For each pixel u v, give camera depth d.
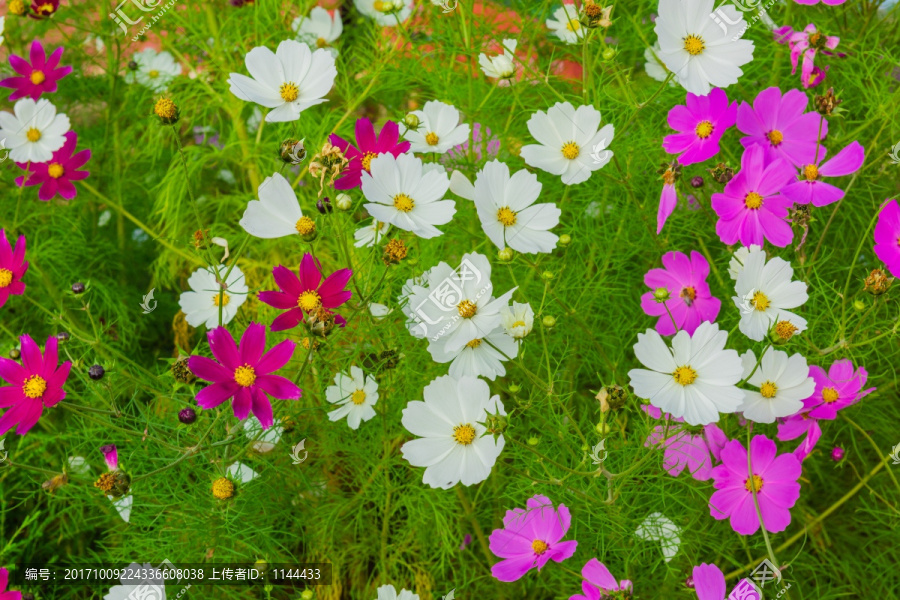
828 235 1.60
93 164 1.82
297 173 1.70
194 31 1.72
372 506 1.65
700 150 1.45
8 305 1.72
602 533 1.44
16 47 1.83
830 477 1.56
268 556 1.51
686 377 1.31
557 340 1.54
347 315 1.43
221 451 1.45
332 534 1.55
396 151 1.39
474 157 1.58
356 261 1.51
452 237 1.57
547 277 1.38
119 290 1.76
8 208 1.74
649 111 1.61
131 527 1.53
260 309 1.64
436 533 1.56
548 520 1.39
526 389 1.54
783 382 1.35
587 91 1.42
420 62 1.62
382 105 1.75
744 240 1.43
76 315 1.72
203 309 1.52
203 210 1.77
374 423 1.55
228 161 1.84
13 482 1.63
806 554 1.52
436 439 1.32
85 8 1.78
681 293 1.49
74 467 1.53
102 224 1.86
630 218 1.58
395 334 1.50
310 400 1.55
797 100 1.46
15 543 1.57
